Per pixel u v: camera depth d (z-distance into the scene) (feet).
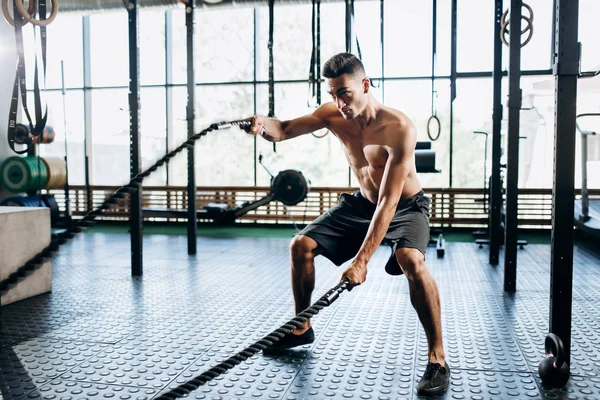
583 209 24.25
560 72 8.49
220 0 26.40
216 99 34.50
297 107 33.73
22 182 28.68
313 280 9.60
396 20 31.19
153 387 8.41
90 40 34.96
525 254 22.02
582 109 30.17
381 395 8.05
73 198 36.94
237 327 11.64
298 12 33.35
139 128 17.49
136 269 17.39
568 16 8.41
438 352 8.32
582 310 13.10
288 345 9.86
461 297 14.40
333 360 9.53
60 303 13.78
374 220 7.80
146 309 13.19
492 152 19.48
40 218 14.75
